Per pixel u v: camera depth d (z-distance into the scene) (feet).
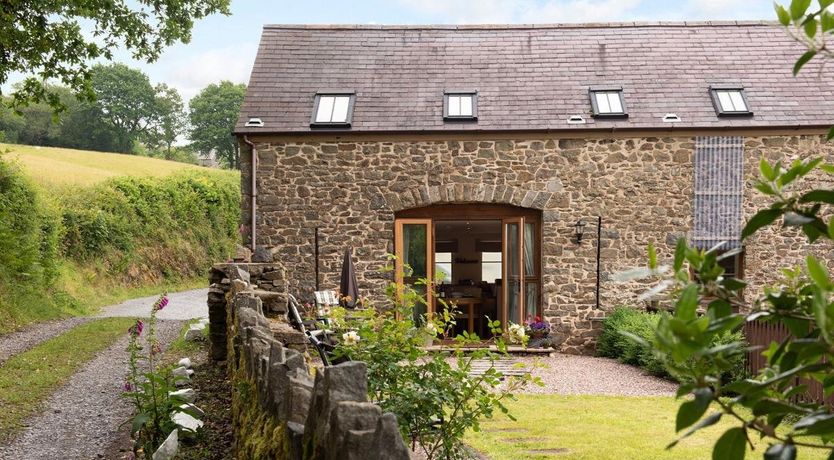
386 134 47.57
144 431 19.42
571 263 48.06
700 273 5.28
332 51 53.47
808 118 47.19
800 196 5.60
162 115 225.15
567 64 52.24
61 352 38.32
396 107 49.16
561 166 47.88
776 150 47.34
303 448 8.96
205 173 121.60
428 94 50.14
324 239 48.03
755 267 47.37
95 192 86.12
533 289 49.11
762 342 32.63
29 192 61.93
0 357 37.78
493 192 47.83
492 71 51.90
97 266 78.38
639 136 47.62
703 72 51.13
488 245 54.60
